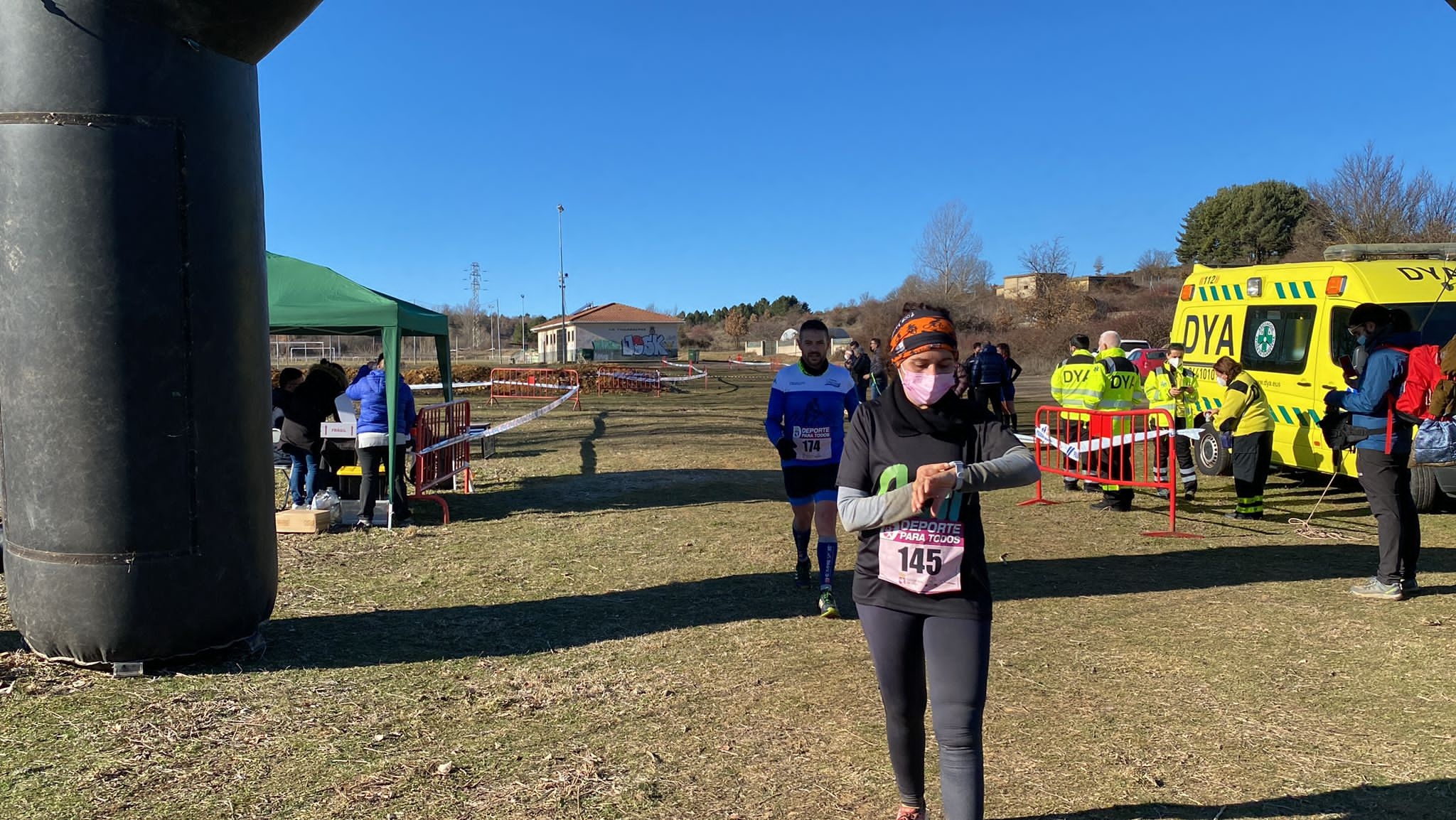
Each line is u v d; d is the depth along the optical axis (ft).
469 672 16.19
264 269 16.57
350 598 21.11
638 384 111.75
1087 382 32.63
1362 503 32.71
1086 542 26.68
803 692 15.21
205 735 13.39
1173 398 34.27
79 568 14.85
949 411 9.21
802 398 20.24
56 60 14.08
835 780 12.03
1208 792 11.60
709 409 85.10
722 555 25.58
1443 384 19.17
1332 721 13.76
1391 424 19.71
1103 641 17.66
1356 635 17.76
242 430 15.87
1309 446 31.94
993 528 28.84
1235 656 16.70
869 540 9.41
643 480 40.73
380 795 11.59
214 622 15.71
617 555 25.63
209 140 15.12
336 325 29.50
